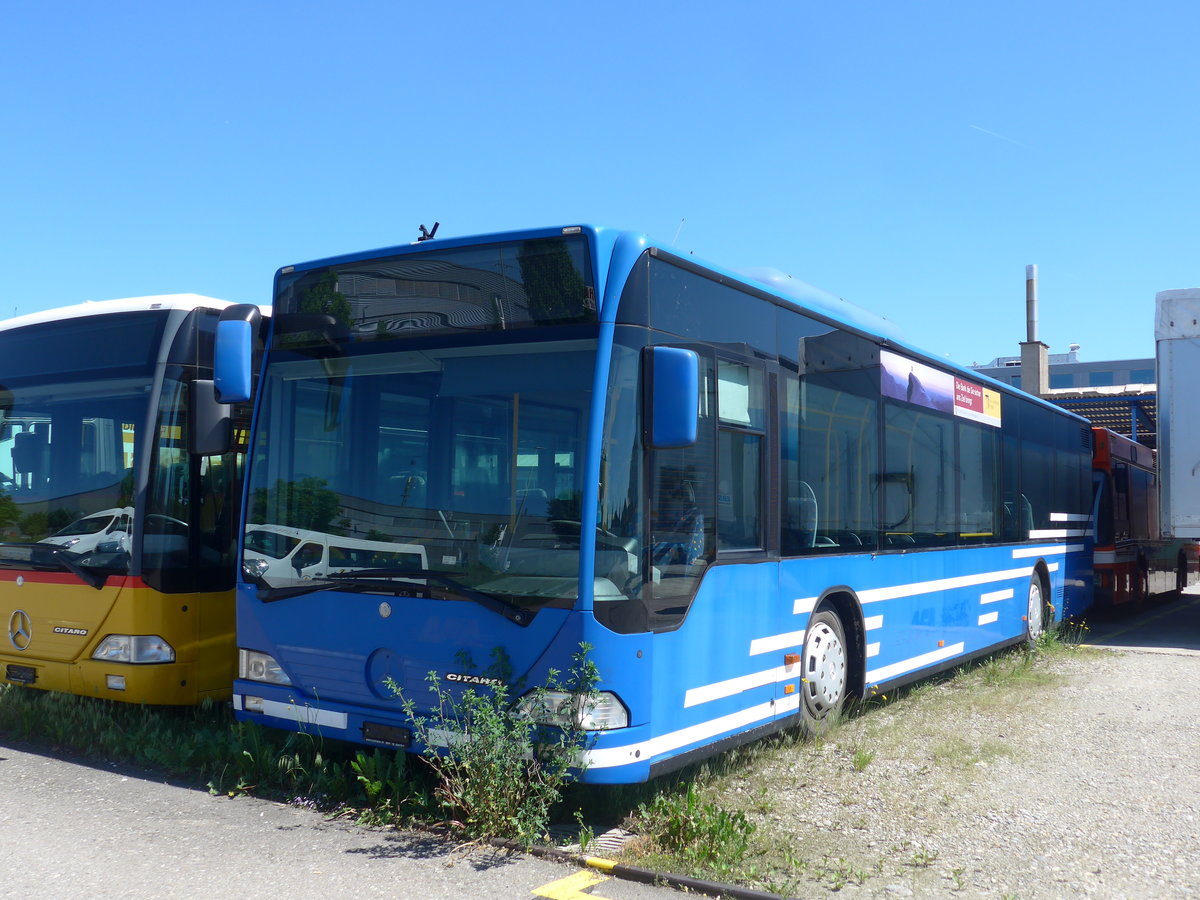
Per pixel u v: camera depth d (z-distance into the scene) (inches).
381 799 233.0
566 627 212.2
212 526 304.8
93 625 293.9
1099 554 659.4
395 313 247.1
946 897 188.5
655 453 228.1
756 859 205.3
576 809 233.9
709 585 244.8
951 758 290.4
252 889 187.2
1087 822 236.2
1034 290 1277.1
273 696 251.3
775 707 275.3
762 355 275.3
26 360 326.0
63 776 264.5
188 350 303.9
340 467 249.0
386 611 234.2
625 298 224.2
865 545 330.0
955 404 417.4
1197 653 524.1
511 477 224.8
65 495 309.0
